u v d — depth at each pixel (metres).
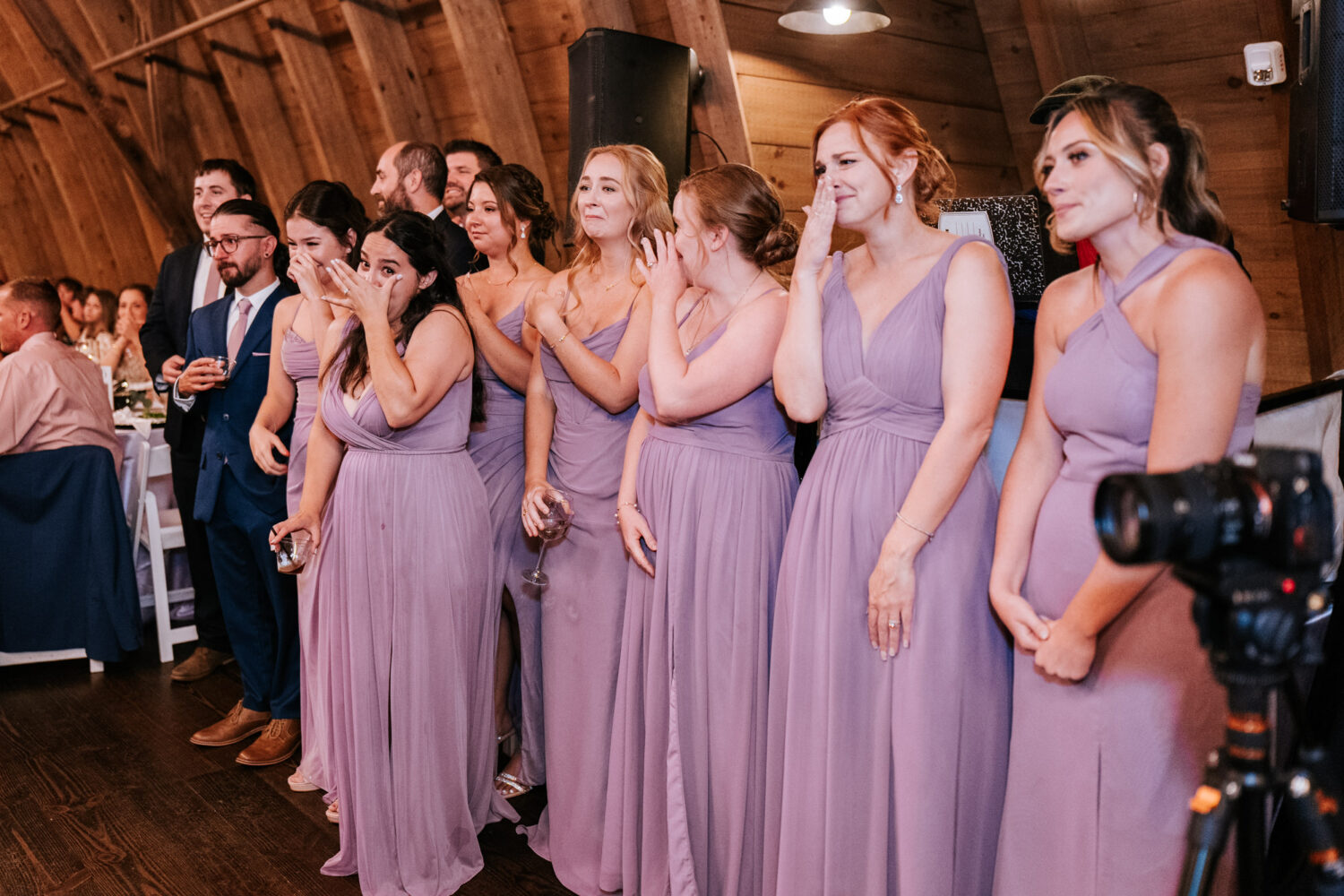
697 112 4.11
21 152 10.63
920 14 4.53
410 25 5.67
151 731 3.53
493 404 2.94
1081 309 1.67
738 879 2.20
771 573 2.21
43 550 4.02
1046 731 1.69
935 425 1.91
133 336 6.66
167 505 4.53
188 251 3.94
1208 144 4.29
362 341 2.55
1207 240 1.57
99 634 4.03
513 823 2.88
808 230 1.94
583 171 2.63
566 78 4.96
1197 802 1.05
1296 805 1.04
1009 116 4.91
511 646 3.15
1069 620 1.61
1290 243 4.19
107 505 4.05
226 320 3.51
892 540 1.82
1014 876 1.74
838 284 2.02
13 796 3.06
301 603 3.01
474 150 3.96
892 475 1.90
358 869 2.56
